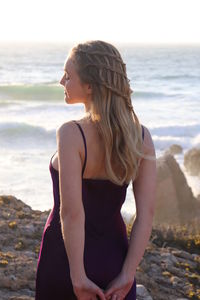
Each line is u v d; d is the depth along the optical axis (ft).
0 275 15.69
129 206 52.54
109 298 7.61
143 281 18.02
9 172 72.84
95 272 7.59
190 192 47.67
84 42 7.75
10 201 23.94
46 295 7.80
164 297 17.52
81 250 7.24
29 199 59.21
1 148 95.35
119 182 7.67
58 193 7.82
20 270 16.28
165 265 20.01
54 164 7.85
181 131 116.67
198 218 44.45
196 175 78.13
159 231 24.99
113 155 7.52
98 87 7.51
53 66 430.20
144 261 19.88
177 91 217.77
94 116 7.48
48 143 101.04
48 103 169.68
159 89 230.27
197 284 19.33
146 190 8.00
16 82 281.95
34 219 21.76
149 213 7.97
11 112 146.20
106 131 7.41
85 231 7.68
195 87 240.73
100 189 7.67
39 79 304.09
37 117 138.82
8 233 19.44
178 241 24.44
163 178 47.39
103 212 7.75
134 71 364.58
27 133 105.09
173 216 45.57
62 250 7.69
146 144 8.01
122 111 7.59
